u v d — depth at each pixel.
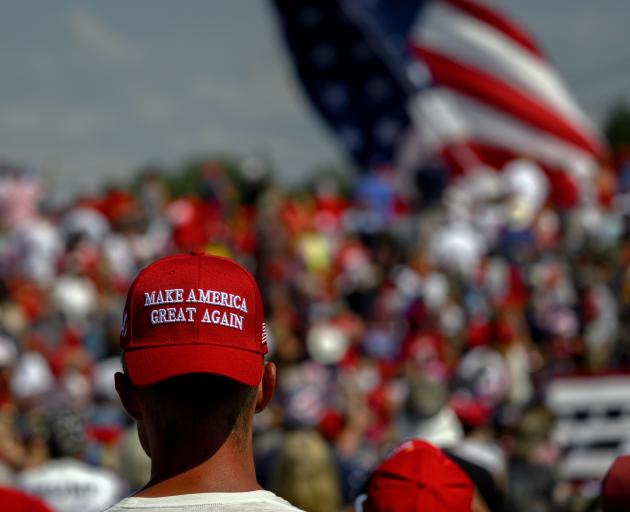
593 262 49.78
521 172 62.09
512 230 53.41
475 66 63.47
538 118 63.53
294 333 40.00
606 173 68.38
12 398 32.66
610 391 30.42
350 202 71.75
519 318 47.00
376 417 37.94
